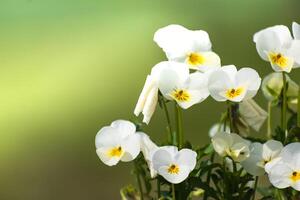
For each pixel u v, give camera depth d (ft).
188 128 8.64
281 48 3.26
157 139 8.31
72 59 11.76
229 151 3.26
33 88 11.00
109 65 11.58
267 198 3.36
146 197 3.40
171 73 3.24
